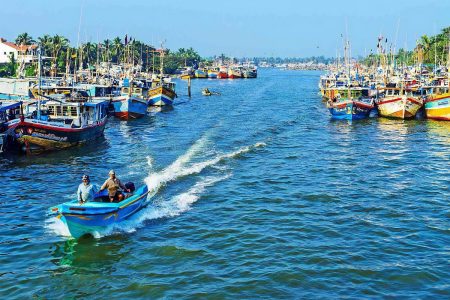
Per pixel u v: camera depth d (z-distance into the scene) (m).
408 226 24.09
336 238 22.52
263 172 34.56
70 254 20.91
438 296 17.42
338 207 26.95
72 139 43.12
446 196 29.14
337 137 50.53
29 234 23.06
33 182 31.95
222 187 30.53
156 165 36.22
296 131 54.34
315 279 18.61
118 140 48.62
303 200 28.17
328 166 36.75
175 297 17.39
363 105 63.34
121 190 24.47
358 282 18.41
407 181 32.53
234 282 18.38
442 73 89.62
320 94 108.81
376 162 38.34
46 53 130.62
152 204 27.03
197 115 70.81
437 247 21.59
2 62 128.38
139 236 22.69
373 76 110.50
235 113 72.81
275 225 24.12
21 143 40.44
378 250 21.22
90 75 93.44
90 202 22.67
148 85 91.69
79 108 45.22
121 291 17.89
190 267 19.64
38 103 42.81
